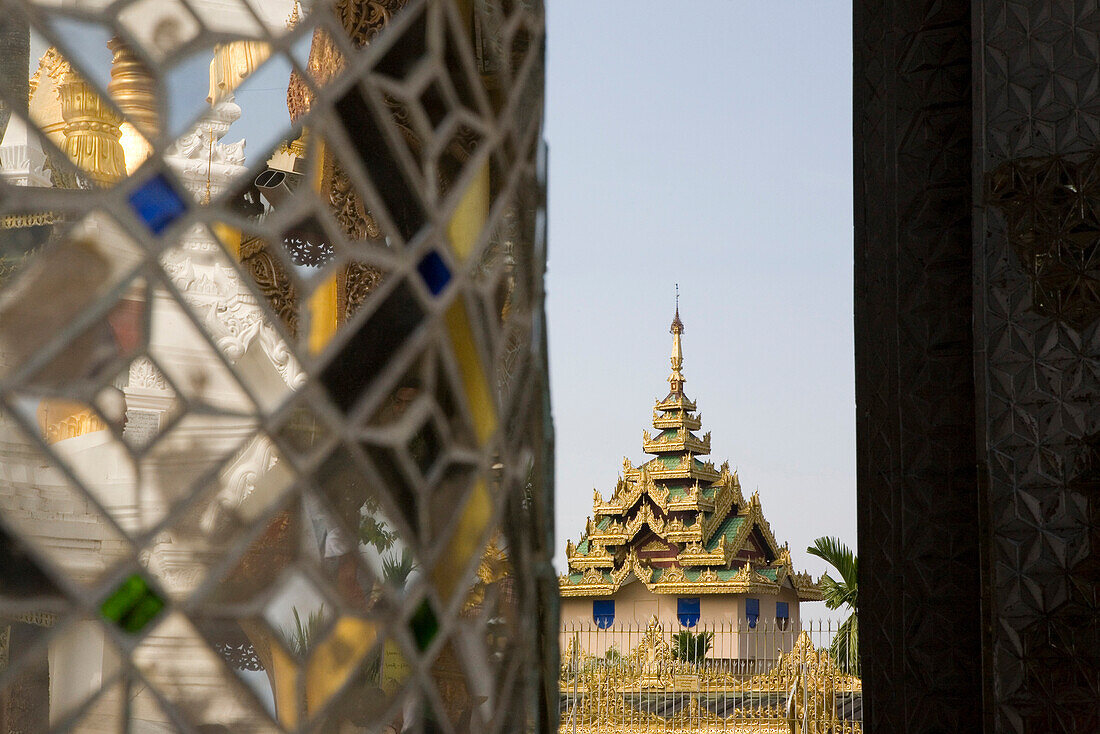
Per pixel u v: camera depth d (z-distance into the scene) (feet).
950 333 11.72
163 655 2.42
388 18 4.51
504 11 3.60
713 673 46.37
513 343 3.61
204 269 3.30
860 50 13.17
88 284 2.23
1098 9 10.38
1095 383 10.10
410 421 2.92
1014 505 10.25
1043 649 10.00
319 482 2.83
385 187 3.55
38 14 2.20
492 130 3.40
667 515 96.63
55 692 2.48
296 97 3.86
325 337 4.24
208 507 2.55
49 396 2.16
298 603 2.89
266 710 2.55
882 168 12.59
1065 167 10.36
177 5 2.47
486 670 3.33
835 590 51.55
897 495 11.94
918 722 11.43
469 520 3.16
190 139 3.71
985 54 10.72
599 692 43.57
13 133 3.01
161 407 2.65
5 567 2.13
